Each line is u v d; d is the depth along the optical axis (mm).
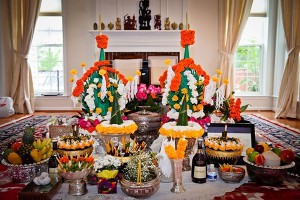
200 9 7074
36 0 6793
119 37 6848
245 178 1815
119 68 6695
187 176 1820
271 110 7297
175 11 7059
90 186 1667
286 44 6250
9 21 6895
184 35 2029
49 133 2465
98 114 2057
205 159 1744
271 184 1701
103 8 7020
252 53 7445
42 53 7391
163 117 2086
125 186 1491
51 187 1581
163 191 1604
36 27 7301
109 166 1619
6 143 3883
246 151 1873
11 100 6461
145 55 6914
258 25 7375
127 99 2229
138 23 7086
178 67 1949
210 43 7156
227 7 6895
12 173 1819
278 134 4535
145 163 1543
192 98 1943
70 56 7188
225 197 1556
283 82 6258
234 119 2338
